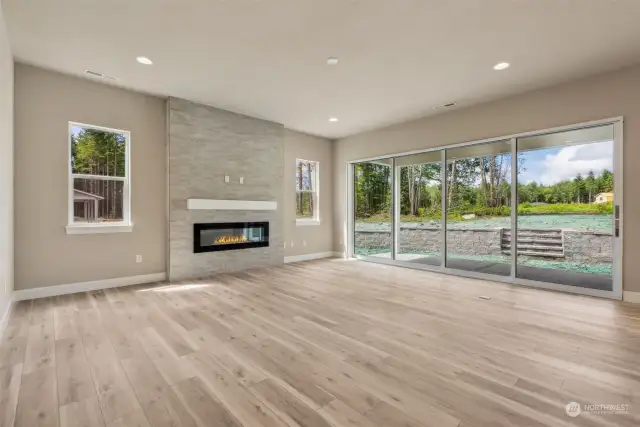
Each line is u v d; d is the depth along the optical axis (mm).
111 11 2729
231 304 3670
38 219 3855
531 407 1735
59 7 2662
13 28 2984
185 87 4457
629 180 3797
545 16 2795
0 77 2719
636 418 1642
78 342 2588
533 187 4918
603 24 2910
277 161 6297
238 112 5574
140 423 1599
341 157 7430
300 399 1809
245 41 3236
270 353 2402
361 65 3764
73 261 4117
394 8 2689
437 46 3334
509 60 3637
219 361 2270
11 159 3469
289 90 4547
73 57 3580
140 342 2592
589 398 1820
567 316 3264
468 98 4848
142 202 4695
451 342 2613
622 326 2971
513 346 2535
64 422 1605
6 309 3086
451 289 4398
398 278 5113
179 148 4957
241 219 5750
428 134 5789
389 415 1663
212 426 1577
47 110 3918
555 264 4949
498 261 5469
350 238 7320
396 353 2408
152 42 3254
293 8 2693
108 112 4379
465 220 5883
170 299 3867
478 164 5645
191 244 5105
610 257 4531
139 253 4680
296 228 6875
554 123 4328
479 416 1656
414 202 6414
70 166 4133
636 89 3736
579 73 3977
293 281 4879
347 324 3025
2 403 1762
